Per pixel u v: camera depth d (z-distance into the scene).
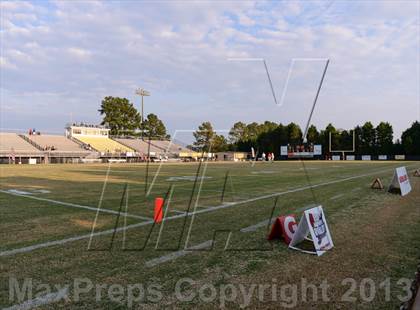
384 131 65.00
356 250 4.48
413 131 63.53
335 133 66.12
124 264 3.93
